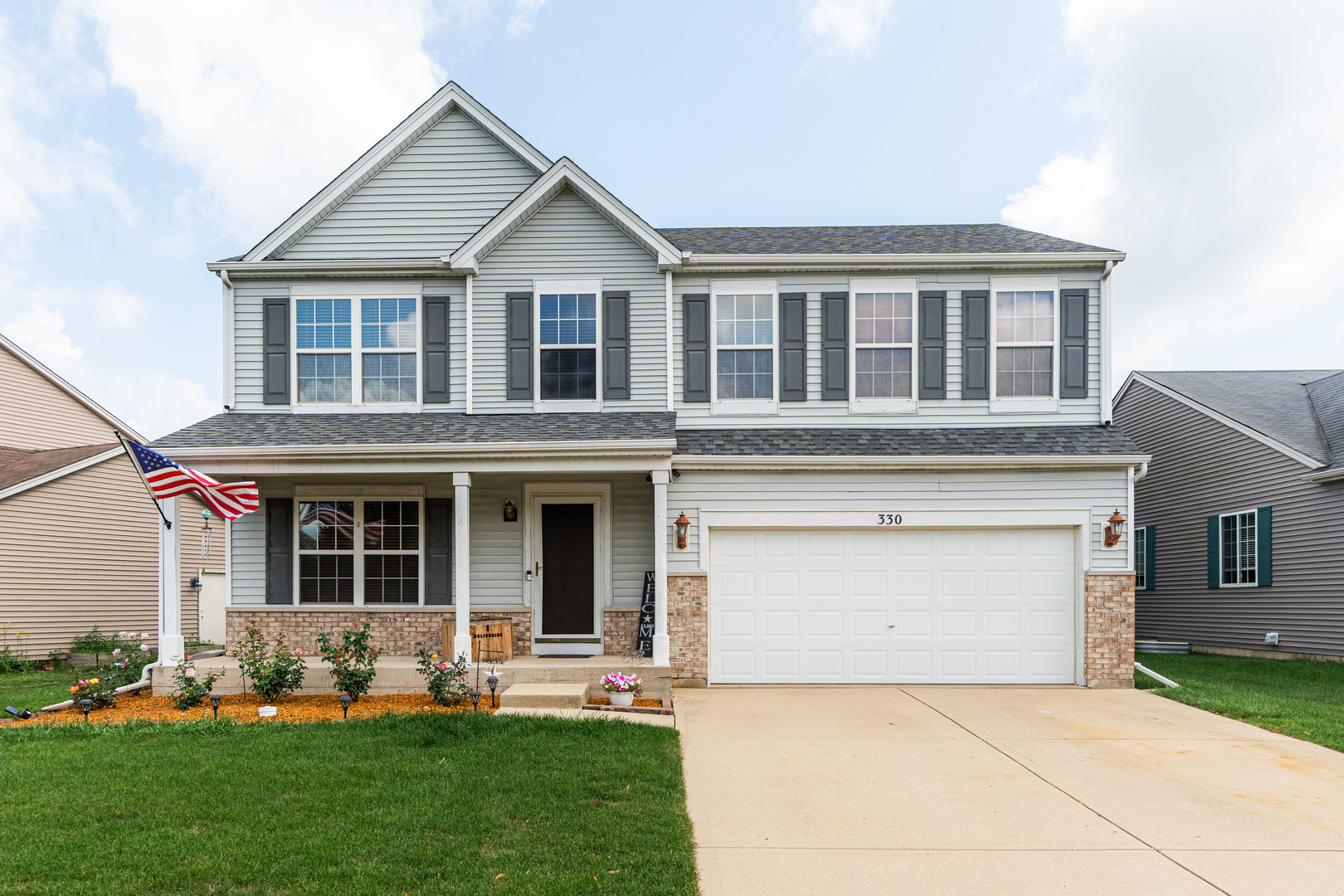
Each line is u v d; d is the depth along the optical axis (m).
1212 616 16.75
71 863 4.72
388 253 12.77
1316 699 10.64
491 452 10.43
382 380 12.31
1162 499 18.52
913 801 6.27
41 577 16.05
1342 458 13.95
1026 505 11.32
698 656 11.16
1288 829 5.75
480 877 4.62
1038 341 12.15
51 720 8.59
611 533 11.72
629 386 12.10
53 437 20.84
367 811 5.58
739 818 5.88
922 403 12.12
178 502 10.43
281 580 11.87
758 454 11.19
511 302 12.16
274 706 9.38
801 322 12.21
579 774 6.45
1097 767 7.22
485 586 11.73
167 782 6.12
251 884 4.52
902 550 11.43
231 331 12.36
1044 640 11.33
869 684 11.30
